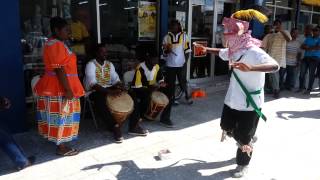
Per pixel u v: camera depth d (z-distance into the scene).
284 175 3.60
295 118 5.66
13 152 3.53
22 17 4.96
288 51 7.62
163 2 6.35
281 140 4.61
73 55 3.77
